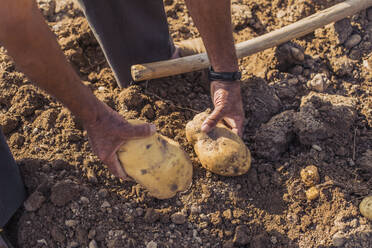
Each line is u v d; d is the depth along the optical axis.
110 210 2.10
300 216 2.16
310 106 2.37
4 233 2.05
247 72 2.70
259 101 2.48
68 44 2.79
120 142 1.86
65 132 2.30
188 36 2.99
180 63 2.52
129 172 1.96
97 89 2.68
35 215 2.05
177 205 2.15
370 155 2.31
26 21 1.37
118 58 2.46
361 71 2.72
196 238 2.09
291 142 2.38
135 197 2.16
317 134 2.31
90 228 2.05
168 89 2.60
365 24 2.94
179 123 2.46
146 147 1.92
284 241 2.10
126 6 2.24
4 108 2.46
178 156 2.00
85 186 2.13
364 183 2.23
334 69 2.72
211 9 2.00
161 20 2.46
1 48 2.76
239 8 3.07
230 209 2.16
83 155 2.25
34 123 2.37
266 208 2.19
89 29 2.84
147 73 2.47
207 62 2.54
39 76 1.54
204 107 2.56
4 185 1.92
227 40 2.14
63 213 2.05
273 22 3.06
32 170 2.17
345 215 2.12
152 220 2.10
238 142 2.11
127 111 2.46
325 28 2.87
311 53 2.82
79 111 1.69
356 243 2.06
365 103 2.57
